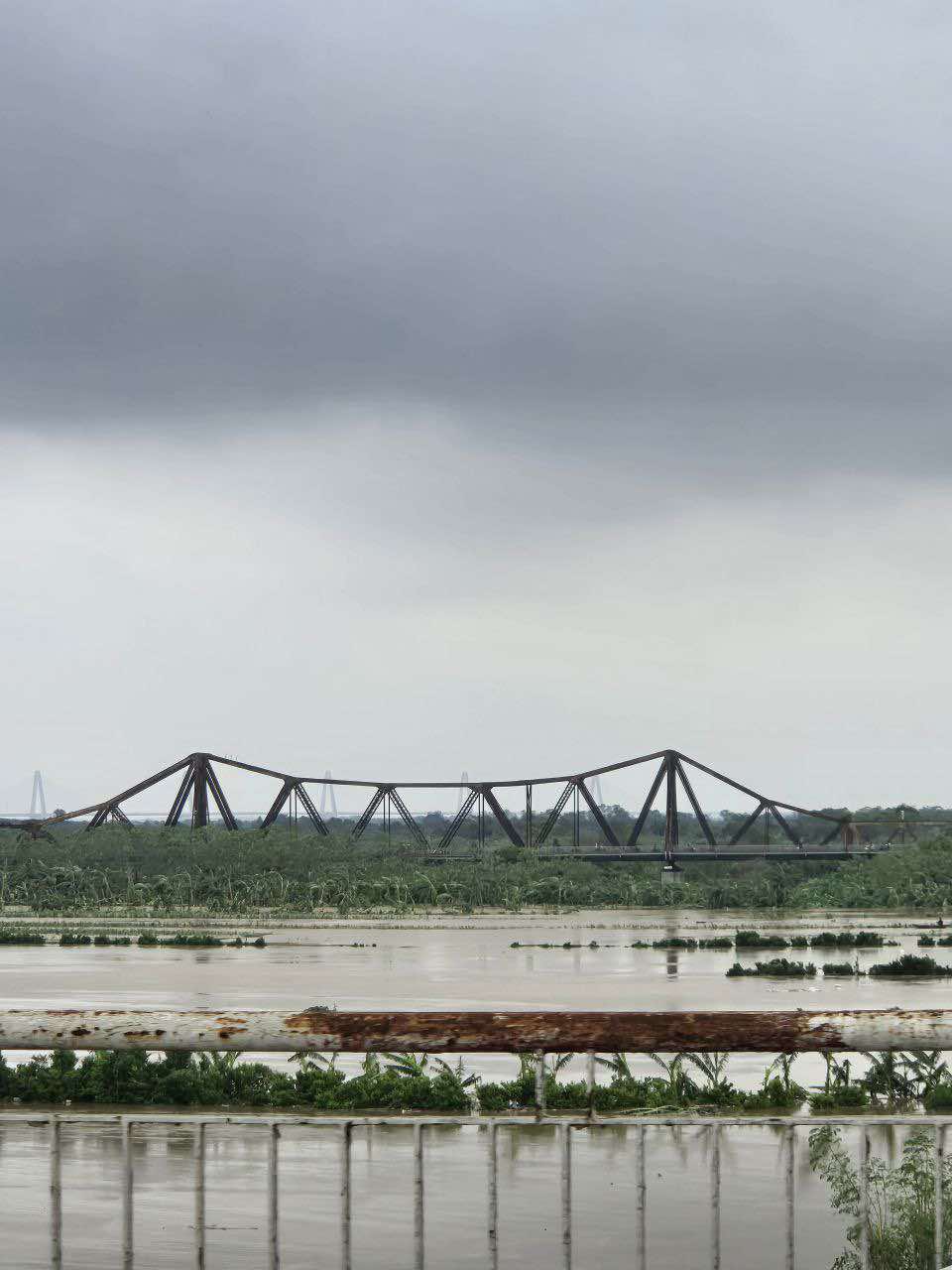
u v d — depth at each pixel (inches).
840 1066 1947.6
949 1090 1811.0
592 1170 1323.8
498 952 6289.4
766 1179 1262.3
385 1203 1184.8
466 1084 1911.9
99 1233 1056.2
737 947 6638.8
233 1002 4330.7
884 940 7057.1
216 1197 1197.1
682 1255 1000.2
